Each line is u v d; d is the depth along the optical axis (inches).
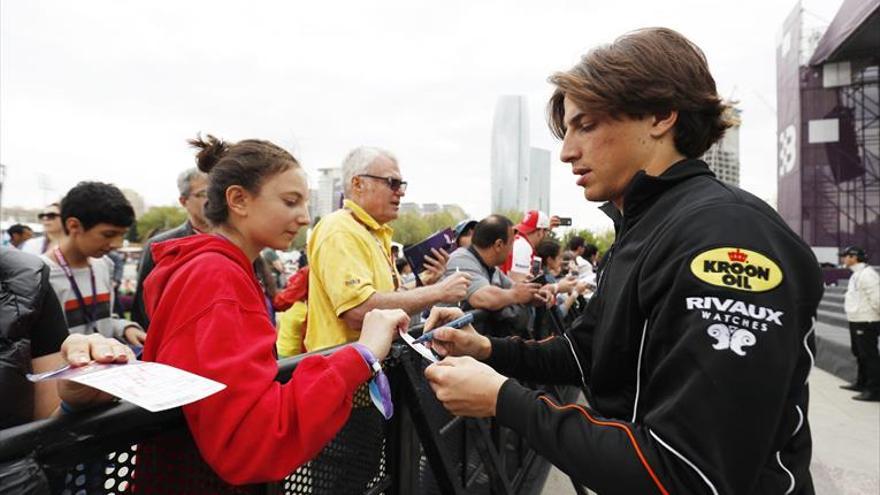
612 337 39.0
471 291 110.6
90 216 94.1
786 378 29.2
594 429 32.8
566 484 120.0
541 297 105.3
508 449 94.1
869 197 891.4
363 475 52.1
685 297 31.8
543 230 206.8
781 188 1028.5
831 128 905.5
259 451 34.9
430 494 68.0
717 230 33.0
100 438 29.6
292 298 100.3
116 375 29.6
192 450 37.3
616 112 40.3
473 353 53.2
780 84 1026.1
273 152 48.6
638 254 38.6
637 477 29.8
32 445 26.1
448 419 69.9
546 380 53.8
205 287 38.3
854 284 225.9
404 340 48.6
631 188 40.7
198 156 53.9
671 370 30.8
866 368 220.2
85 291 99.7
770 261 31.4
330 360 40.0
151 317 40.4
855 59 861.8
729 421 28.1
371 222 95.5
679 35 41.2
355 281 81.5
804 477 35.7
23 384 43.5
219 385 30.2
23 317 44.0
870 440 165.8
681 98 39.3
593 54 41.6
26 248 185.0
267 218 47.4
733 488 27.6
